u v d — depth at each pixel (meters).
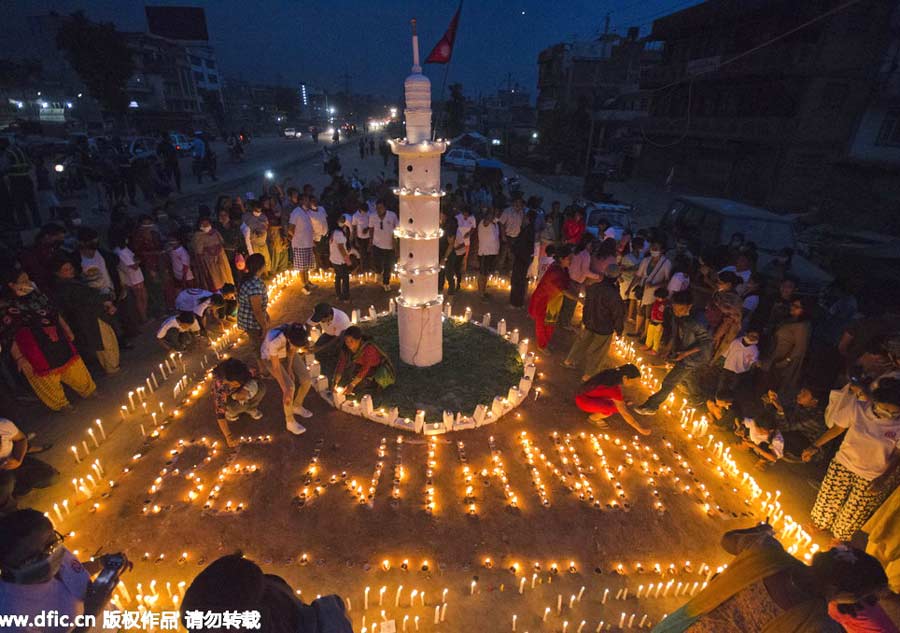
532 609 4.07
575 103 46.12
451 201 14.10
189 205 19.64
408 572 4.31
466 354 8.03
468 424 6.23
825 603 2.24
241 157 34.62
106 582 2.91
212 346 7.97
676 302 6.24
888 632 2.20
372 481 5.30
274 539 4.54
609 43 47.94
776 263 9.51
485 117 77.69
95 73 39.97
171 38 65.62
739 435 6.16
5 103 42.75
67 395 6.58
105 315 6.85
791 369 6.61
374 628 3.78
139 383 6.93
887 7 19.80
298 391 6.16
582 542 4.73
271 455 5.61
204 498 4.98
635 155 37.47
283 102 104.12
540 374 7.73
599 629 3.94
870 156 18.98
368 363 6.47
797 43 21.34
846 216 19.34
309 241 10.38
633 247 9.81
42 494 4.89
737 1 24.56
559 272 7.82
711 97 28.52
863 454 4.38
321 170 32.78
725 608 2.57
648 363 8.31
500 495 5.23
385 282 10.99
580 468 5.71
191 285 8.91
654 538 4.83
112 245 8.05
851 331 6.20
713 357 6.88
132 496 4.96
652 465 5.86
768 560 2.44
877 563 2.19
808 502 5.39
